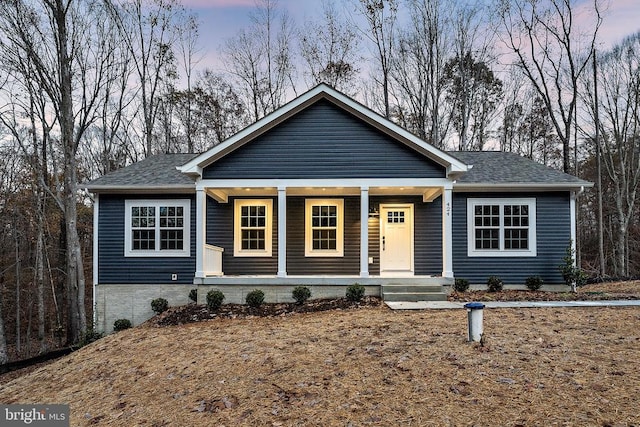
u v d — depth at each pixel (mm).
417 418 4516
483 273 13234
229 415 5113
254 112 26594
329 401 5094
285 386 5684
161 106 25422
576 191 13453
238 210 14188
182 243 13422
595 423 4160
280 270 11852
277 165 12047
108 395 6629
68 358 9383
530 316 8648
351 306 10820
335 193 13984
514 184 12812
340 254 14078
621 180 25625
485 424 4285
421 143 11648
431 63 23469
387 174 11969
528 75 22266
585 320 8141
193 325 10133
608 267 26688
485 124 27234
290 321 9719
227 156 12102
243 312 10852
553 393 4824
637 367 5469
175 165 15242
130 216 13438
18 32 15000
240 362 6875
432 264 13820
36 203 21422
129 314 13211
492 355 6078
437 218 13930
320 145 12070
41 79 15398
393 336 7406
